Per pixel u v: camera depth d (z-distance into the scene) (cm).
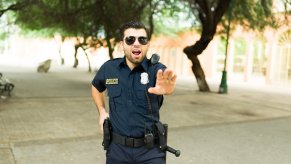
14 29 4703
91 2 2027
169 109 1278
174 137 844
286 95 2098
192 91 1984
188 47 1984
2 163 600
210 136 873
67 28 2534
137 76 329
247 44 3111
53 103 1293
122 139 333
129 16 1980
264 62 3072
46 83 2069
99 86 357
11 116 1012
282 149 779
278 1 2055
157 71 316
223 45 3388
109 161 347
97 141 771
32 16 2320
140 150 332
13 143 727
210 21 1841
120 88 331
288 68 2794
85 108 1212
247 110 1366
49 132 840
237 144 805
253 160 686
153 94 326
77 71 3538
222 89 1952
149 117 331
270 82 2920
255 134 922
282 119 1185
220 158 689
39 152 674
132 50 321
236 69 3319
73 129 884
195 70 2002
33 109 1147
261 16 2080
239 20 2191
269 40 2909
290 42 2778
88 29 2344
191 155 700
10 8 1980
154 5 2181
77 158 649
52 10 2150
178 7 2255
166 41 3988
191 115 1176
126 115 331
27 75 2623
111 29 2075
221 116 1188
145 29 326
